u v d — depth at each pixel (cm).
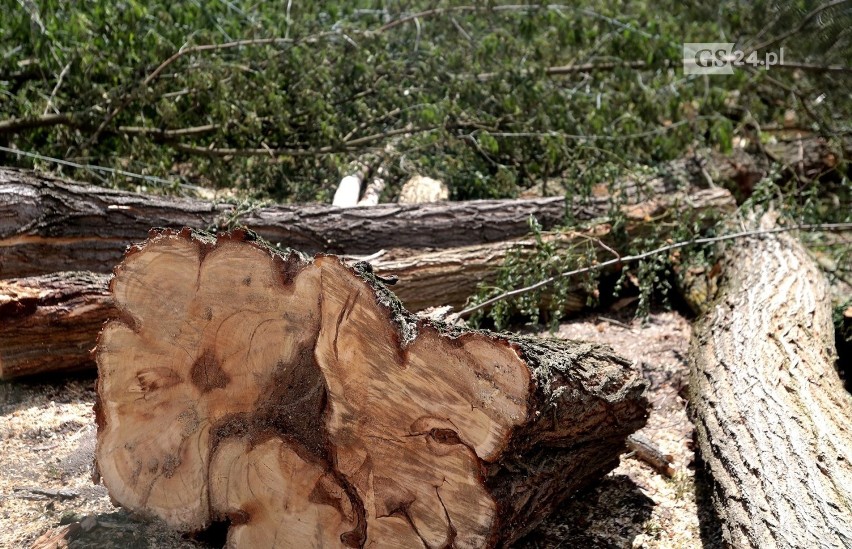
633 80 640
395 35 643
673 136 625
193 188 570
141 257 267
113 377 273
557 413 267
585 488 338
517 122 611
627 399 299
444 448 245
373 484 253
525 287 459
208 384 267
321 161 601
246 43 571
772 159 686
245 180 577
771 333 389
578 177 569
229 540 268
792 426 310
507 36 606
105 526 274
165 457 272
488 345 237
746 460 299
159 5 577
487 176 607
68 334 392
